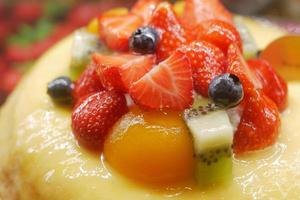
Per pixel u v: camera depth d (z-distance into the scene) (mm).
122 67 274
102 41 326
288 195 264
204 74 272
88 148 285
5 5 538
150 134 259
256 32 369
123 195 265
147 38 285
